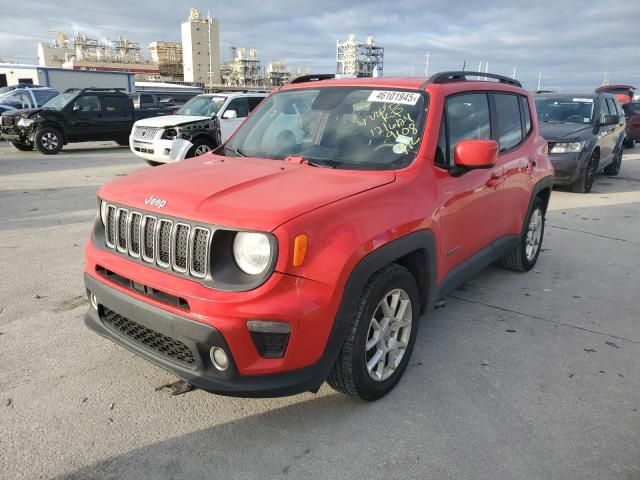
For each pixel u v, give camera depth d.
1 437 2.67
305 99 3.97
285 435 2.75
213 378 2.53
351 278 2.60
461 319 4.23
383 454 2.62
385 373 3.09
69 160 13.66
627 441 2.76
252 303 2.39
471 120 3.90
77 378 3.21
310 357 2.55
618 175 12.53
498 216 4.27
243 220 2.43
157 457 2.57
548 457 2.63
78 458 2.54
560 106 10.75
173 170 3.26
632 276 5.37
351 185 2.88
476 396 3.15
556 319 4.28
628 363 3.59
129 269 2.75
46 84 32.66
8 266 5.12
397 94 3.64
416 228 3.03
